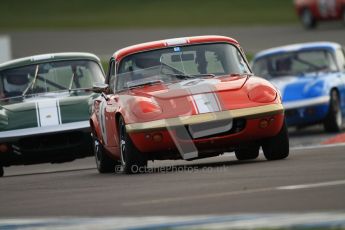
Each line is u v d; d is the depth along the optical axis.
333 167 31.92
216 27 142.62
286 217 22.28
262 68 64.06
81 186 33.25
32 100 48.34
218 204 25.09
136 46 40.31
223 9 169.38
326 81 60.66
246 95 35.84
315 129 66.00
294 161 35.72
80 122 45.97
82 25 159.25
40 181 38.00
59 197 30.02
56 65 50.53
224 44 39.78
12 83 49.91
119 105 37.03
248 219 22.39
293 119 60.06
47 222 24.45
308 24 131.88
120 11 178.75
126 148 35.97
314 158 36.59
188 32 135.50
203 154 36.78
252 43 115.75
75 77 50.03
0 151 45.97
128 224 23.02
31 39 138.75
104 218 24.31
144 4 185.62
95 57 51.25
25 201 29.83
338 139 52.00
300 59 63.72
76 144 45.91
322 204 23.75
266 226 21.33
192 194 27.42
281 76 63.19
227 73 38.84
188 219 23.06
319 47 64.00
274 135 36.22
